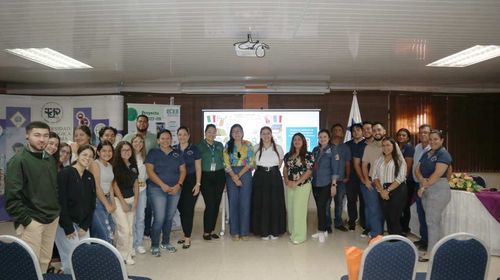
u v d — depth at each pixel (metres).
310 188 4.78
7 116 6.18
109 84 6.95
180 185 4.36
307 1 2.88
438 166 3.79
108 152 3.59
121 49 4.41
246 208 4.85
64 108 6.53
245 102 6.85
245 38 3.93
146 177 4.30
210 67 5.49
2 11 3.11
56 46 4.26
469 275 2.27
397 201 4.14
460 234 2.25
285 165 4.87
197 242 4.78
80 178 3.14
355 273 2.32
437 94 6.93
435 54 4.65
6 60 4.97
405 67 5.45
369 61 5.05
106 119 6.47
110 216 3.88
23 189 2.72
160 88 6.92
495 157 6.95
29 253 2.16
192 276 3.60
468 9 3.05
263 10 3.09
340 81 6.72
